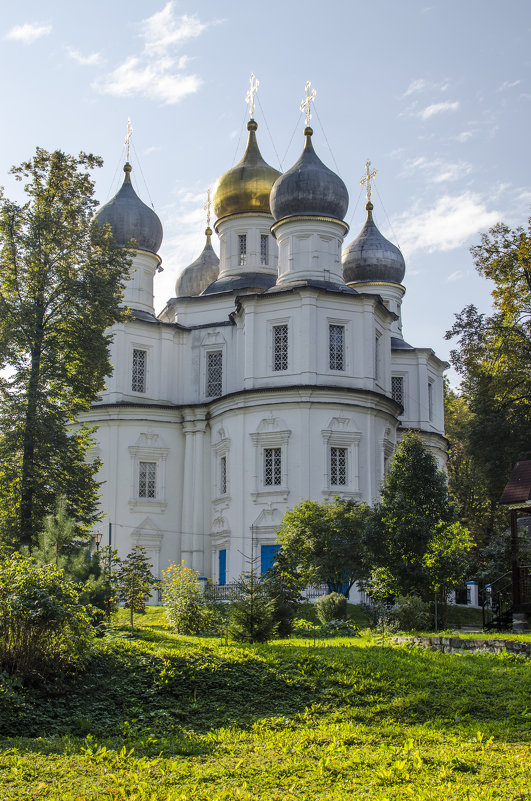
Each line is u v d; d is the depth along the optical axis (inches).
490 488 1738.4
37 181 1387.8
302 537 1346.0
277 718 592.1
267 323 1716.3
